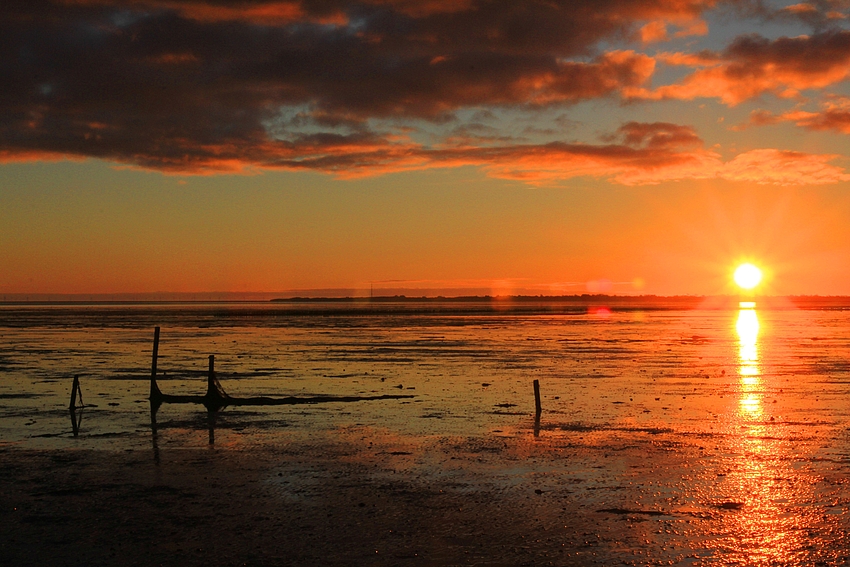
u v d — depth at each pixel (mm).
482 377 32750
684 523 11977
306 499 13328
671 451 17125
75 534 11516
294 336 65812
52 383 30547
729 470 15297
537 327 85062
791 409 23266
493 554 10688
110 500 13258
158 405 24578
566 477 14812
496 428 20188
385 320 109125
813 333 72312
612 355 45031
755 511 12555
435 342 57406
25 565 10328
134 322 100688
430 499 13312
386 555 10656
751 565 10305
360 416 22234
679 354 45750
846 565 10289
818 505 12875
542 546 10984
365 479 14688
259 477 14859
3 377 32781
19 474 15133
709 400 25359
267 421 21453
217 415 22547
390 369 36312
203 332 73062
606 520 12133
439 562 10406
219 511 12648
